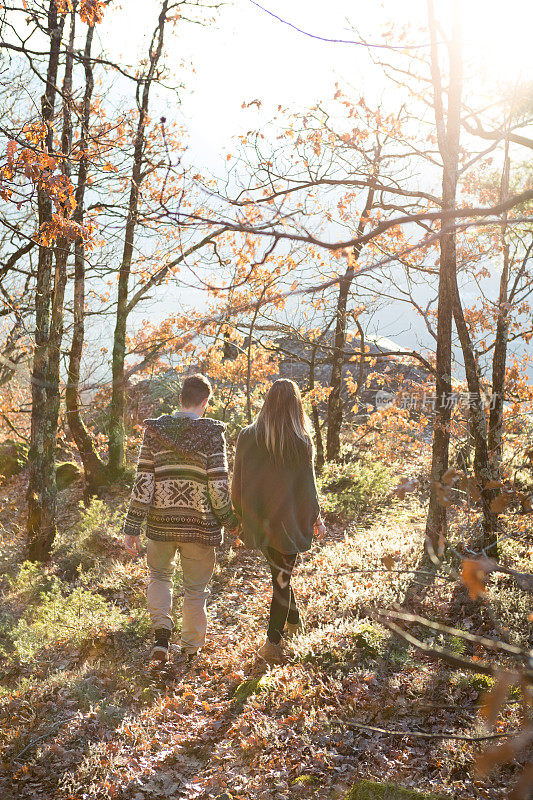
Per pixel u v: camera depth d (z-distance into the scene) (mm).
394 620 4621
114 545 8336
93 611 5699
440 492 2008
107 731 3891
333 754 3334
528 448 2422
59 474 15625
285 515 4266
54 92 8117
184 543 4703
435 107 5840
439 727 3439
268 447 4250
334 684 3928
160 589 4762
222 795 3201
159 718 4059
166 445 4562
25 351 8805
